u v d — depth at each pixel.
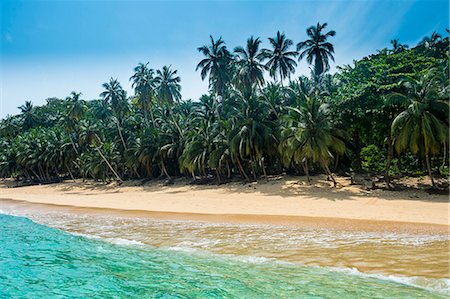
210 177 45.28
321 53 46.44
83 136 60.16
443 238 13.80
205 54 47.47
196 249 13.58
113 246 14.70
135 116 66.44
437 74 27.16
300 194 29.31
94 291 9.70
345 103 31.31
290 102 43.97
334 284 9.10
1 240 16.47
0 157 78.56
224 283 9.59
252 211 23.22
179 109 61.72
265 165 41.81
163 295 9.06
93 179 64.19
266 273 10.27
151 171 53.59
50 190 56.91
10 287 10.25
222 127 40.78
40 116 95.38
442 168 30.11
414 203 22.52
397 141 26.02
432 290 8.43
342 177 34.59
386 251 12.05
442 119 25.52
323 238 14.56
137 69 55.81
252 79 43.56
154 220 21.36
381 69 35.16
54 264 12.36
